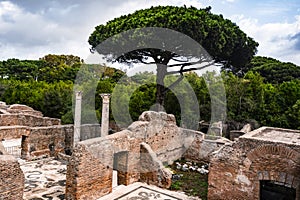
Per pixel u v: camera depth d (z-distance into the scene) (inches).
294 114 1103.6
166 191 537.0
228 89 1195.3
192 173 754.2
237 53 1026.1
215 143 829.2
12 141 877.8
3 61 2415.1
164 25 831.7
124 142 582.6
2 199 358.9
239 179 508.4
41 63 2484.0
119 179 599.8
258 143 490.9
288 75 1934.1
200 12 928.9
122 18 1031.6
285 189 595.8
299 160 455.8
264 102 1267.2
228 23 1016.2
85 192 474.9
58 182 581.9
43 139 815.7
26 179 592.1
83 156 466.0
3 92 1662.2
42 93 1418.6
